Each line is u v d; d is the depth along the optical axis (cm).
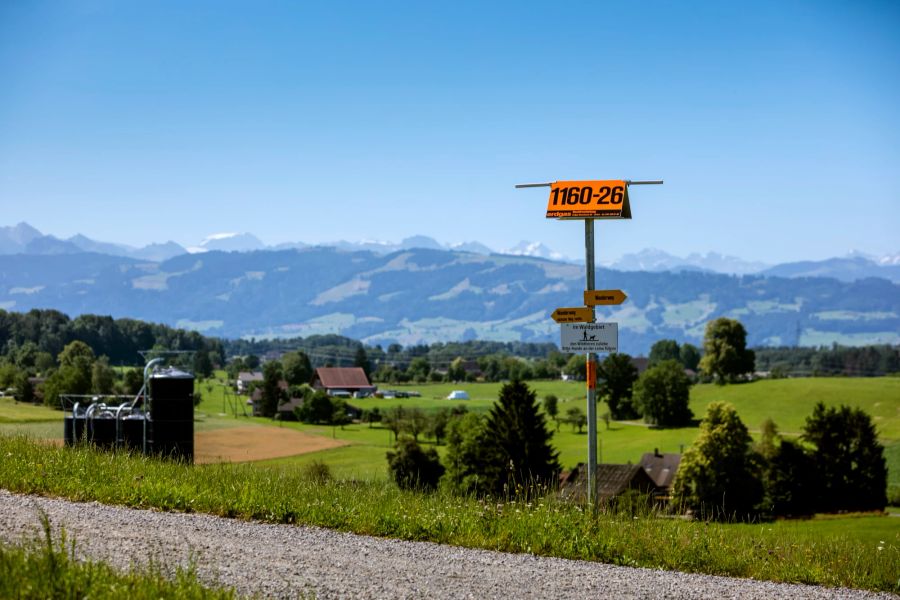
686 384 12825
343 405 14000
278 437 9856
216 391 18475
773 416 12888
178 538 1202
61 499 1444
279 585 1000
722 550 1310
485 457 5778
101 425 3288
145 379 3291
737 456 6788
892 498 7406
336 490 1588
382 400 17638
